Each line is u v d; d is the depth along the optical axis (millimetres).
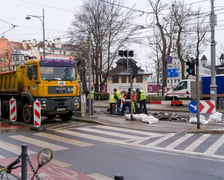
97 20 36312
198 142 9500
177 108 23016
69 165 6961
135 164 6984
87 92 17703
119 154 8039
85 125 13953
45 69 14094
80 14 36781
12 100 14859
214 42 20484
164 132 11672
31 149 8797
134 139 10258
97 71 38938
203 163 6980
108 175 6168
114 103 18625
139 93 17859
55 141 10031
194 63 12250
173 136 10703
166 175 6094
